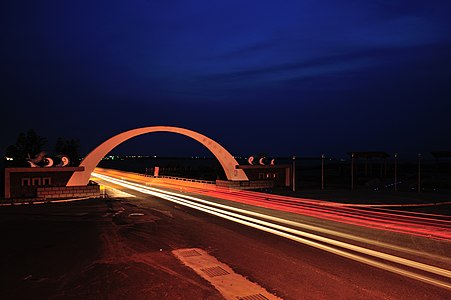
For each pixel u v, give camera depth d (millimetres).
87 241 10766
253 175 29750
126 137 24531
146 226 13109
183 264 8523
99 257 9094
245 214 15938
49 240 10875
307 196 23047
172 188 29922
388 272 7910
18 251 9633
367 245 10289
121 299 6445
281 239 11062
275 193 25141
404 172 49938
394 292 6773
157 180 40406
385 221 14188
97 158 23062
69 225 13258
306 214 15969
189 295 6637
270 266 8367
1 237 11266
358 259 8914
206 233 11945
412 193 24719
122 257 9094
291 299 6465
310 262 8680
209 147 28172
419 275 7723
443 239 11047
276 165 31016
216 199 21781
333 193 24953
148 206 18562
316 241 10812
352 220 14398
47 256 9156
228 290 6883
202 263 8602
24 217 15031
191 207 18219
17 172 20312
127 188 29891
